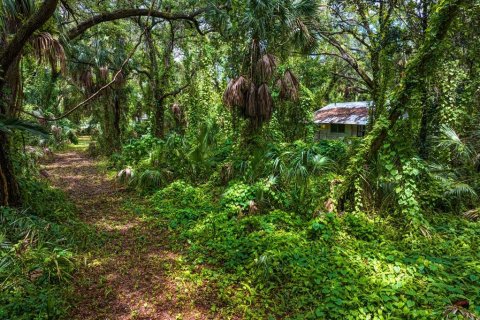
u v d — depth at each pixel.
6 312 3.02
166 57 13.98
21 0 4.82
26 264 3.77
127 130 17.11
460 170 6.95
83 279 3.94
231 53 8.16
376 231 5.09
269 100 7.13
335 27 11.05
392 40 7.78
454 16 4.95
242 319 3.25
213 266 4.32
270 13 6.72
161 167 9.25
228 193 6.33
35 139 13.85
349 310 3.15
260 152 7.05
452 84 7.32
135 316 3.31
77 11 8.76
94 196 8.10
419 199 5.87
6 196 5.28
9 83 5.20
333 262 4.05
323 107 19.95
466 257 4.23
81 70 13.21
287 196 6.03
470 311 3.08
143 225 5.95
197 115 13.60
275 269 3.94
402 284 3.50
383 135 5.55
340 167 6.51
